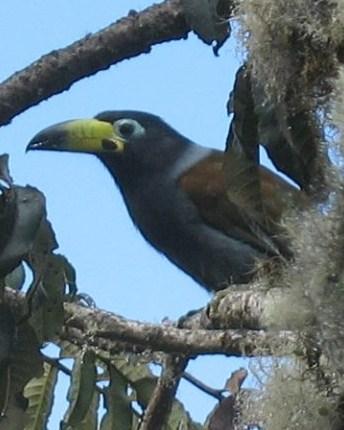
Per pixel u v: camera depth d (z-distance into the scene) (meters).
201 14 7.80
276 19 7.02
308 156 7.13
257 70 7.16
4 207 7.34
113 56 8.39
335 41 6.91
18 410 7.64
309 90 7.04
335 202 6.49
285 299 6.77
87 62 8.39
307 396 6.89
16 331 7.56
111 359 9.44
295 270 6.70
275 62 7.08
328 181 6.59
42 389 9.62
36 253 7.60
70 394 9.32
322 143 6.94
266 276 7.76
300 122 7.11
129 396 9.61
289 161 7.35
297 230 6.71
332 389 6.84
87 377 9.20
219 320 8.45
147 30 8.36
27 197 7.38
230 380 8.94
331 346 6.46
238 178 7.84
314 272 6.50
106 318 8.93
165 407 9.47
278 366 7.01
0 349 7.41
